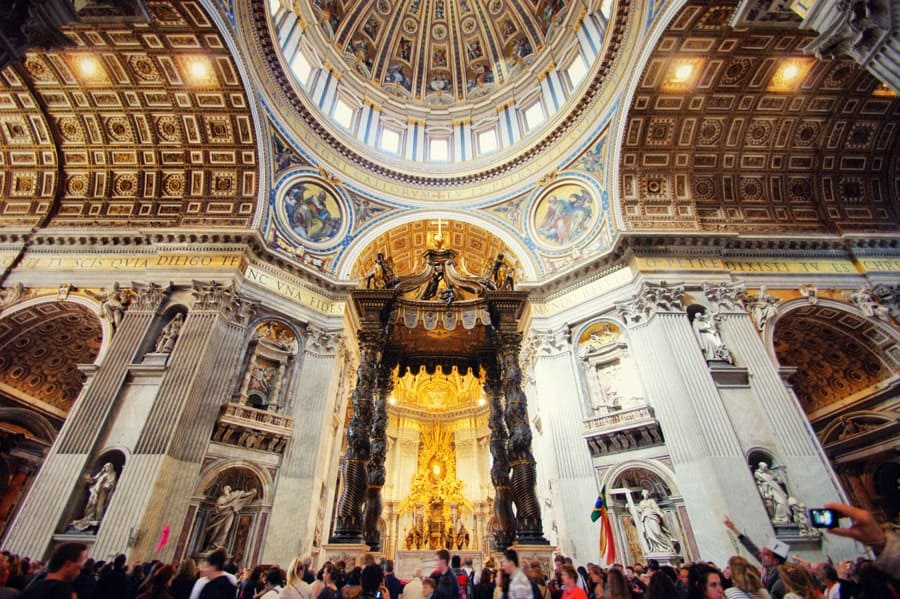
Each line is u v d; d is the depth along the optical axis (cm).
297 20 1847
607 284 1477
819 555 948
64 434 1090
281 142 1625
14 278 1340
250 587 643
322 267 1659
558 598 677
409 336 1217
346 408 1634
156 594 446
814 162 1516
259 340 1377
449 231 1964
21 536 958
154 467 1034
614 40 1538
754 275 1396
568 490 1241
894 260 1392
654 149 1521
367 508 986
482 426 2831
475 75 2438
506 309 1090
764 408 1144
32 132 1431
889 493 1373
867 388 1418
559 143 1825
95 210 1501
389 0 2362
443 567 561
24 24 615
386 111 2247
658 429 1184
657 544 1070
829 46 739
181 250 1416
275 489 1207
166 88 1379
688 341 1246
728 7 1194
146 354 1223
